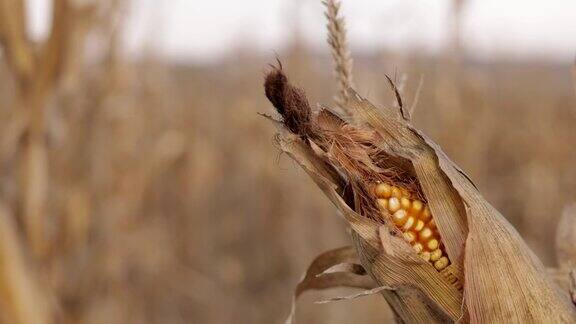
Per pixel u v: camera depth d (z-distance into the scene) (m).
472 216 1.45
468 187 1.47
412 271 1.46
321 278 1.84
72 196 4.00
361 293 1.46
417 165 1.45
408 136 1.48
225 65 9.67
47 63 3.47
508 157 9.02
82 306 4.17
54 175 3.93
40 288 3.45
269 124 8.54
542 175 7.98
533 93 10.01
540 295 1.46
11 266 3.30
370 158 1.47
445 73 6.16
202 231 7.84
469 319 1.44
